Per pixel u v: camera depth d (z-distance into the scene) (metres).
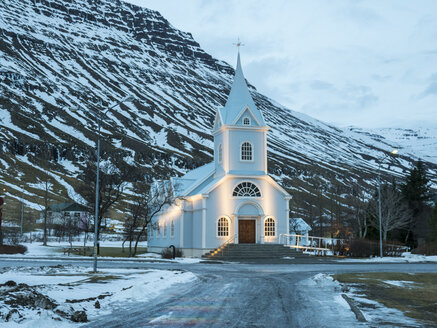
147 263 40.69
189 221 55.16
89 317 13.83
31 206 130.12
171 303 16.61
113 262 41.03
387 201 58.59
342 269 33.97
